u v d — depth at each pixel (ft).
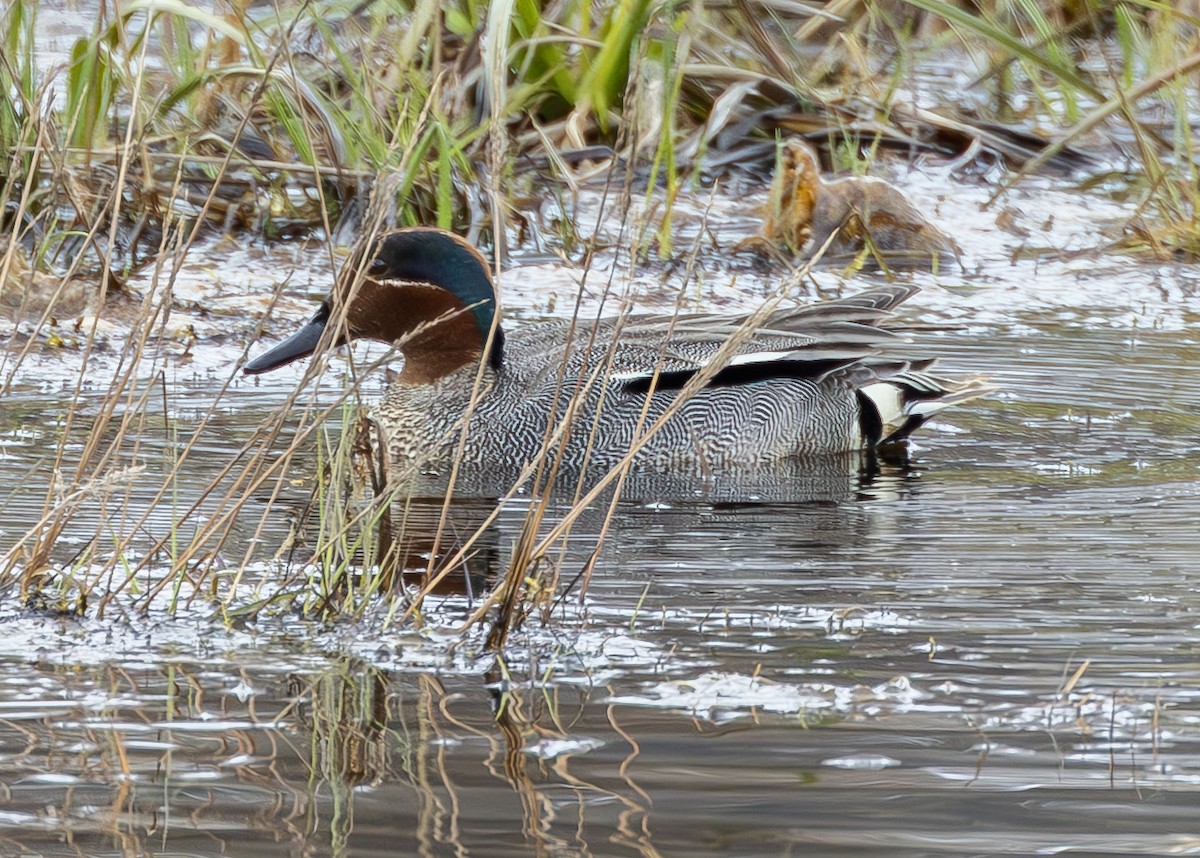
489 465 39.06
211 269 55.88
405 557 30.09
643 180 65.57
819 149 69.92
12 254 30.91
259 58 57.98
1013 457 38.93
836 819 19.27
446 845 18.53
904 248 60.80
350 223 59.21
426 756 21.09
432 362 40.55
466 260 40.22
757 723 22.24
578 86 66.23
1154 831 19.02
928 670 24.20
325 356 31.40
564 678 23.95
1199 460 38.29
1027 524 32.73
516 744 21.47
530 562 26.50
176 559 27.71
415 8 63.93
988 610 26.99
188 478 34.88
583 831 18.90
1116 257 60.59
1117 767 20.85
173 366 45.34
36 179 55.01
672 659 24.73
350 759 20.95
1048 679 23.85
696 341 41.16
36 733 21.70
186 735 21.71
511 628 26.07
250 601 27.17
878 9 77.87
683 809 19.54
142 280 53.42
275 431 28.50
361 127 59.67
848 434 40.96
